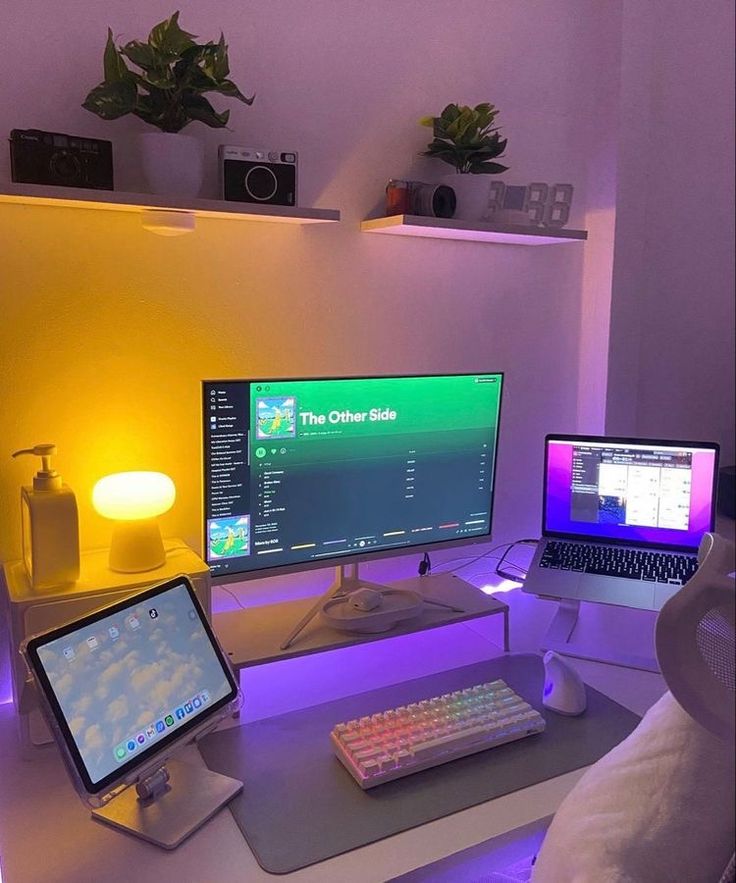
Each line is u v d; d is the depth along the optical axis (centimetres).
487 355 193
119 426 150
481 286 189
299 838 103
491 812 108
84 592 125
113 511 132
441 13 172
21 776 118
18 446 142
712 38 211
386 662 153
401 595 158
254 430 139
